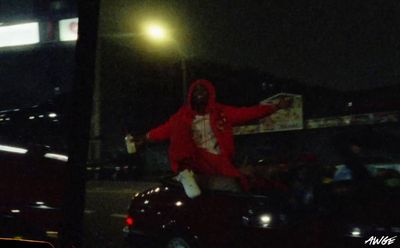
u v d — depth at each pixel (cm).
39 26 1980
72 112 361
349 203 525
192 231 655
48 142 666
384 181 526
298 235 545
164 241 698
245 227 596
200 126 676
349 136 553
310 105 1412
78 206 362
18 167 600
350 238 509
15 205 574
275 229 567
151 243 718
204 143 673
